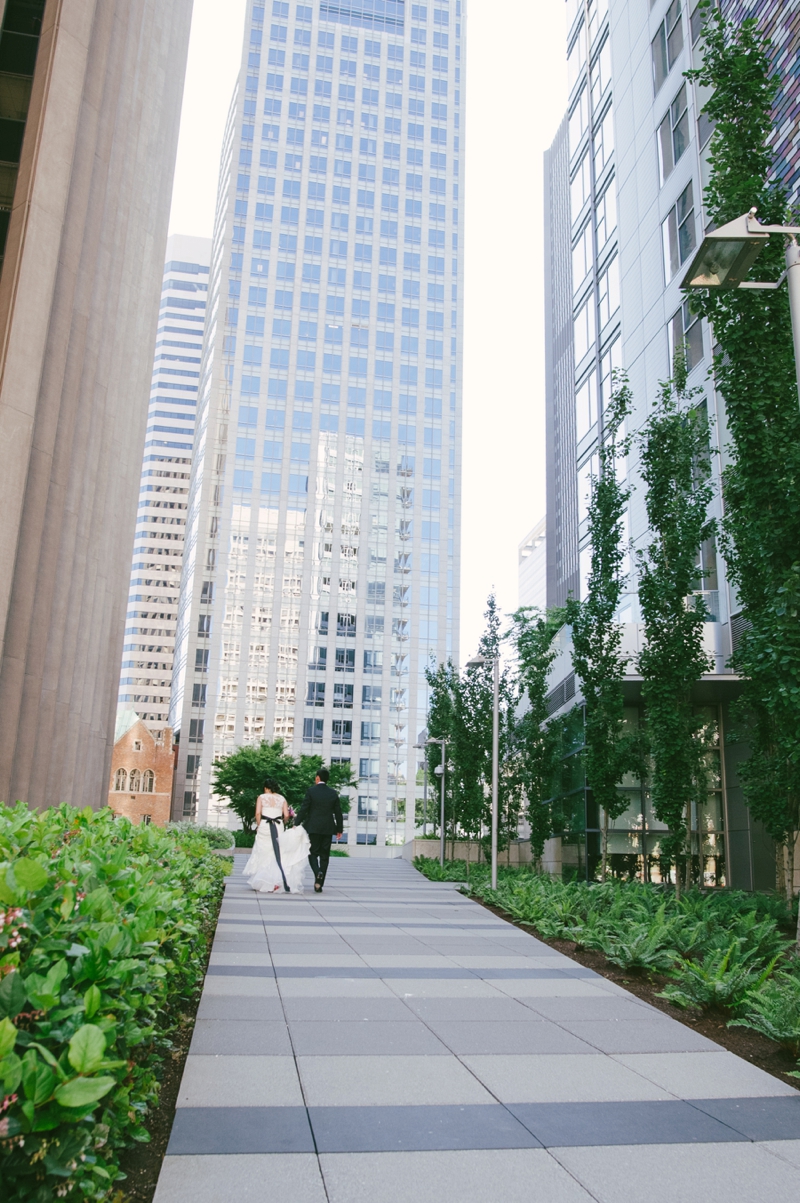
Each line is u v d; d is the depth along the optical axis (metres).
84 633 25.67
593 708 20.44
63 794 23.84
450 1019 6.98
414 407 101.38
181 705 91.06
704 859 24.30
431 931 11.94
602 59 37.59
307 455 97.19
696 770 17.67
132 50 26.50
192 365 177.38
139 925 3.71
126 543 34.84
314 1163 4.07
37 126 17.91
